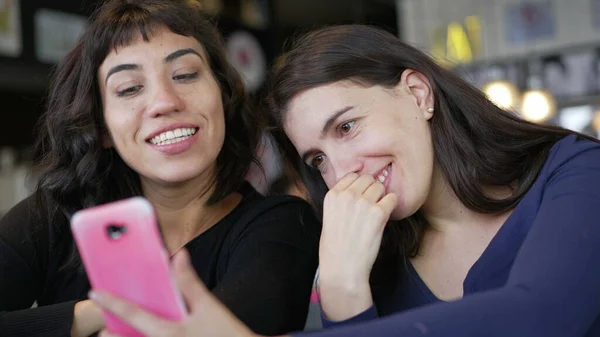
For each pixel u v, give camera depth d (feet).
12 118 12.02
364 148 3.59
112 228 2.20
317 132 3.66
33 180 5.88
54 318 3.61
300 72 3.67
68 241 4.36
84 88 4.20
